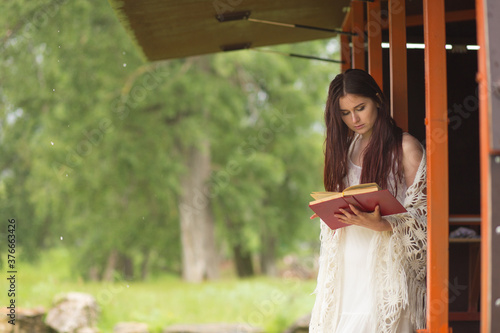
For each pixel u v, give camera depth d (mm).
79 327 9242
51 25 16453
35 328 8797
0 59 16281
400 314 2736
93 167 17203
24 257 16984
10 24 15945
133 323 10484
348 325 2789
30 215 17359
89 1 17000
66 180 17031
